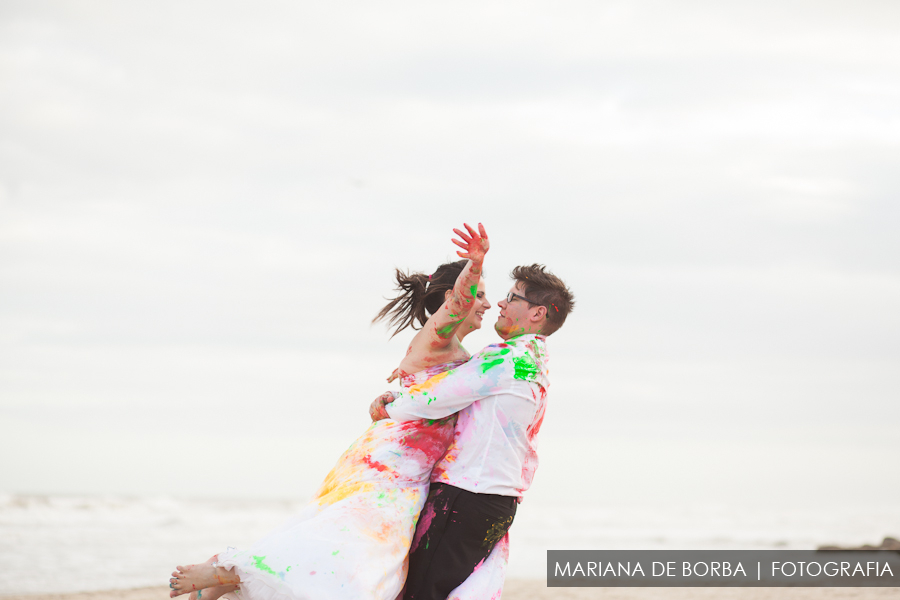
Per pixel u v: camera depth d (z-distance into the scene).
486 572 3.73
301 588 3.29
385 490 3.65
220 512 36.91
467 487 3.65
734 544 24.30
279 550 3.39
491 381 3.70
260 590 3.35
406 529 3.61
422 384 3.75
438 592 3.63
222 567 3.39
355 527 3.49
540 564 16.11
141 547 19.91
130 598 8.92
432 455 3.77
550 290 3.94
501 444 3.69
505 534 3.85
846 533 32.97
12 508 31.53
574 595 9.36
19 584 11.80
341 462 3.85
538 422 3.86
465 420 3.77
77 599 8.84
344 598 3.30
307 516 3.69
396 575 3.54
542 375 3.81
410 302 4.30
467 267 3.66
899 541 15.41
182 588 3.37
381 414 3.84
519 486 3.79
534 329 3.96
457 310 3.73
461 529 3.63
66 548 19.05
